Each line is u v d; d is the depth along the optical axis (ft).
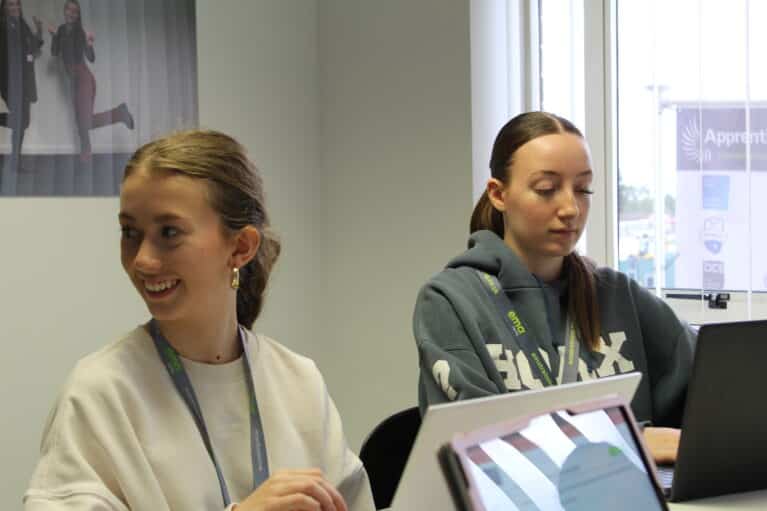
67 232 8.36
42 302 8.18
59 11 8.19
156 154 4.42
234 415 4.68
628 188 10.61
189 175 4.40
